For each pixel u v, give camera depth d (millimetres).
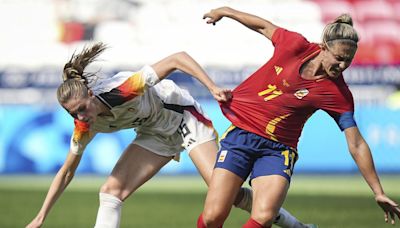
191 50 61188
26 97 57719
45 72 59344
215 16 19328
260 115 18297
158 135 20234
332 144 53844
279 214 20547
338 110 17797
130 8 62531
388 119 55000
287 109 18031
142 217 32312
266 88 18219
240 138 18438
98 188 46312
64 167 19422
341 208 35625
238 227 28422
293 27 62250
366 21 62031
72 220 31266
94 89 18141
